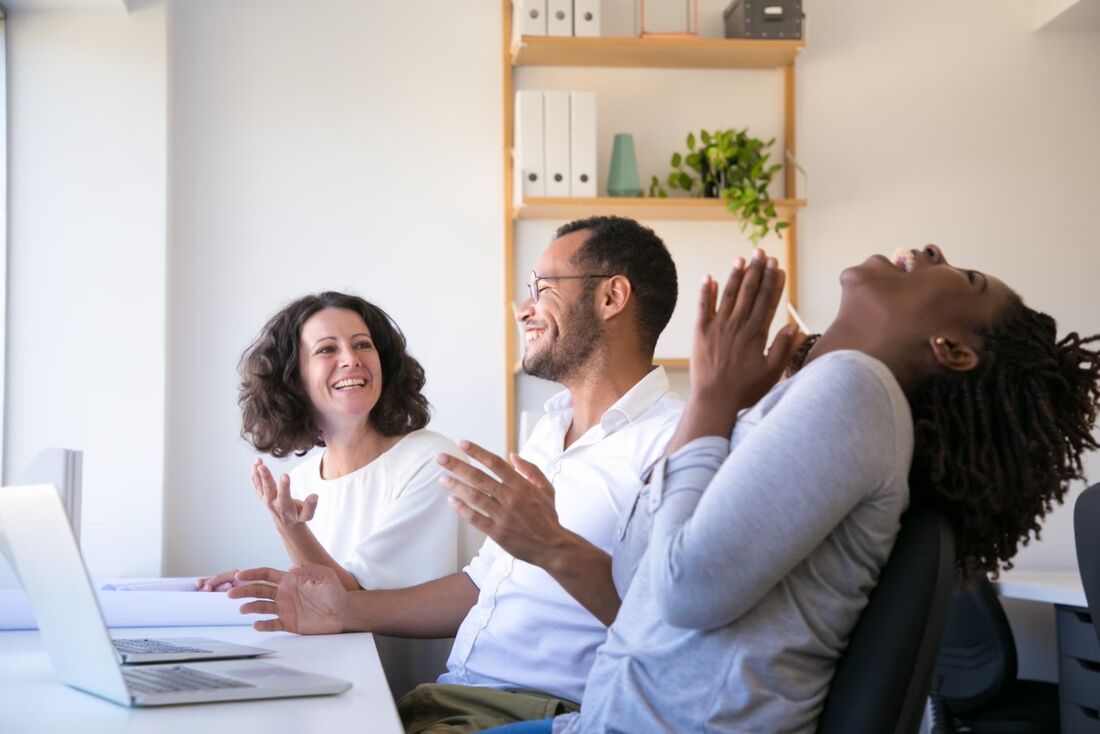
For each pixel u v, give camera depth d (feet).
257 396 8.52
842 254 13.32
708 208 12.50
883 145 13.43
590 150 12.25
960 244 13.46
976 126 13.52
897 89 13.47
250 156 12.64
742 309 4.25
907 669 3.77
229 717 3.75
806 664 3.88
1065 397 4.16
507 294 12.79
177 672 4.52
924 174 13.44
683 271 13.20
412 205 12.87
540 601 5.89
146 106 12.11
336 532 8.13
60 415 11.84
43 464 7.04
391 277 12.82
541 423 6.84
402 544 7.65
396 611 6.65
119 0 11.81
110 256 12.00
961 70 13.53
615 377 6.34
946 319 4.07
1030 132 13.57
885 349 4.08
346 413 8.17
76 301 11.93
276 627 6.32
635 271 6.30
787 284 13.16
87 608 3.90
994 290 4.17
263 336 8.60
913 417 4.08
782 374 4.55
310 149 12.75
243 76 12.67
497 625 6.06
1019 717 9.90
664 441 5.83
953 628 10.14
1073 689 9.15
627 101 13.19
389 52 12.91
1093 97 13.66
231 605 6.57
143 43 12.14
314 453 12.56
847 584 3.87
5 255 11.83
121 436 11.90
